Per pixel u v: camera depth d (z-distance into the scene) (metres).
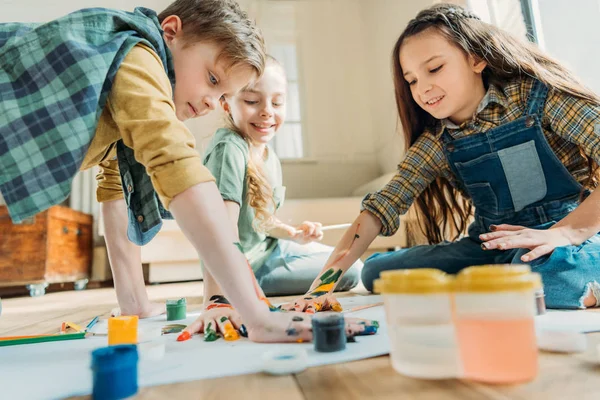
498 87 0.98
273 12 2.91
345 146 2.96
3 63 0.55
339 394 0.32
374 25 2.78
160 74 0.59
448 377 0.34
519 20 1.48
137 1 2.61
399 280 0.35
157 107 0.53
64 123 0.51
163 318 0.87
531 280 0.32
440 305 0.34
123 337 0.53
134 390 0.34
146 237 0.74
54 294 1.95
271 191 1.22
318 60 2.97
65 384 0.38
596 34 1.25
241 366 0.40
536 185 0.94
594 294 0.68
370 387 0.33
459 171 1.05
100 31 0.59
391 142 2.63
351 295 1.18
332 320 0.45
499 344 0.32
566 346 0.40
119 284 0.90
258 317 0.50
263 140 1.28
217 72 0.73
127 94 0.53
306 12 2.94
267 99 1.24
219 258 0.48
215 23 0.72
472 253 1.03
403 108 1.14
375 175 2.96
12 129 0.51
